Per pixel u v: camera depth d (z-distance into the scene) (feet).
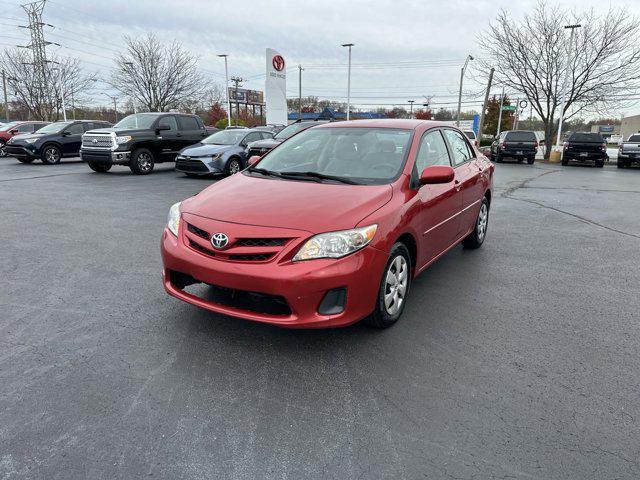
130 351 10.48
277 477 6.95
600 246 20.67
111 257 17.58
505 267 17.29
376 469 7.14
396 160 13.07
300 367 9.94
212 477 6.93
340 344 10.95
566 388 9.37
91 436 7.74
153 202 29.76
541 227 24.66
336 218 10.16
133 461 7.22
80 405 8.54
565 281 15.81
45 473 6.95
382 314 11.25
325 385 9.30
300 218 10.12
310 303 9.67
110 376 9.47
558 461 7.36
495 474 7.07
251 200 11.13
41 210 26.71
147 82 133.80
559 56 94.48
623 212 29.73
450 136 16.69
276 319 9.82
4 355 10.21
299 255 9.66
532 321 12.51
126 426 8.00
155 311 12.60
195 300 10.80
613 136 210.59
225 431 7.93
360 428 8.06
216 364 9.99
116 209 27.22
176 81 136.67
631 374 9.95
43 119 132.26
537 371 10.00
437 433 7.97
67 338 11.03
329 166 13.42
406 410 8.57
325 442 7.70
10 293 13.82
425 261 13.65
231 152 42.27
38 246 19.03
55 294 13.76
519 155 79.00
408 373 9.80
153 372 9.65
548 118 99.35
